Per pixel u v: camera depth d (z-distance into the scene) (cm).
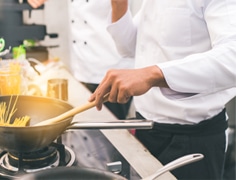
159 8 133
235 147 267
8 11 220
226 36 106
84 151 110
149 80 98
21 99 111
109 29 159
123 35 159
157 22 135
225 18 109
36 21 339
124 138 122
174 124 137
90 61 256
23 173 91
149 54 141
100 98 97
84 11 251
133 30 161
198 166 138
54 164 98
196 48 130
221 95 136
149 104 142
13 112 109
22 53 187
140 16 156
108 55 251
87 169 83
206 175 141
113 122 100
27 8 227
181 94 110
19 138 88
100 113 151
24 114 110
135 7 251
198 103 133
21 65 165
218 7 114
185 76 100
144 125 99
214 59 102
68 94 177
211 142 139
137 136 146
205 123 137
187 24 128
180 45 131
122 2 153
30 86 161
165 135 140
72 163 100
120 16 156
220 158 144
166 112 137
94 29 249
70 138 118
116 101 98
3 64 154
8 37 222
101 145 114
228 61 102
